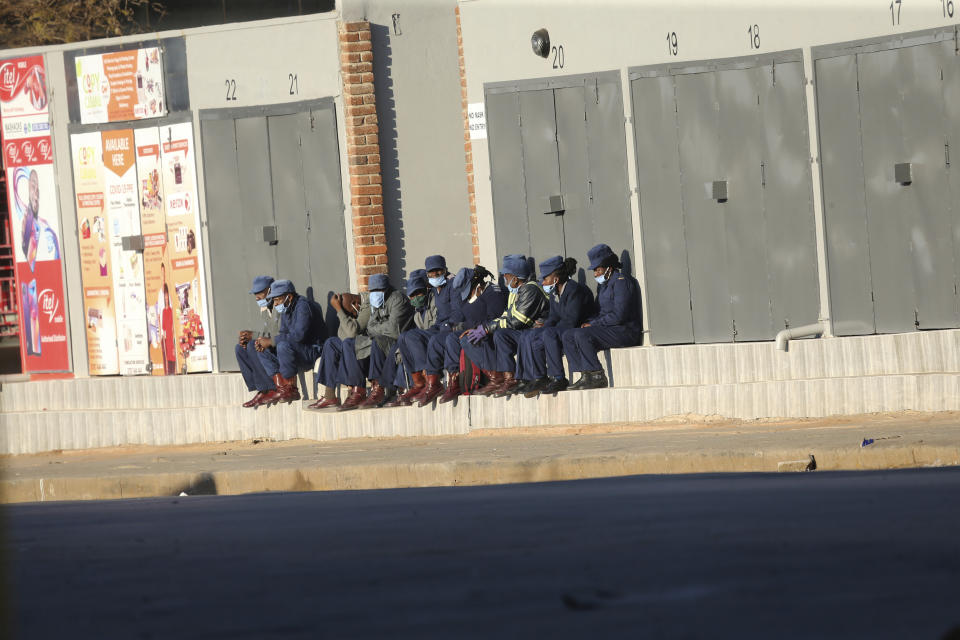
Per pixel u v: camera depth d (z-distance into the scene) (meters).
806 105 51.16
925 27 48.31
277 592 14.31
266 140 59.22
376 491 32.41
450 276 51.81
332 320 58.56
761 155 52.03
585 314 50.12
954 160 48.09
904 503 20.39
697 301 53.50
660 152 53.72
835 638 10.59
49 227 64.19
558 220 55.62
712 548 16.00
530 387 48.47
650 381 48.53
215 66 59.91
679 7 53.00
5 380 65.38
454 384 49.81
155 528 23.06
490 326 48.94
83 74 62.66
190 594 14.52
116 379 58.94
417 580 14.66
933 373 44.00
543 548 16.86
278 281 54.66
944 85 48.06
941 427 38.50
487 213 56.72
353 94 57.34
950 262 48.47
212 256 60.47
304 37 58.28
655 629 11.25
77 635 12.26
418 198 58.44
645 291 54.25
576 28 54.75
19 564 18.19
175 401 57.38
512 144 56.16
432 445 46.25
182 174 60.81
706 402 46.62
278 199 59.22
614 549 16.36
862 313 50.56
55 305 64.44
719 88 52.56
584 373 48.19
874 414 44.16
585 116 54.84
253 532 21.11
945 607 11.76
